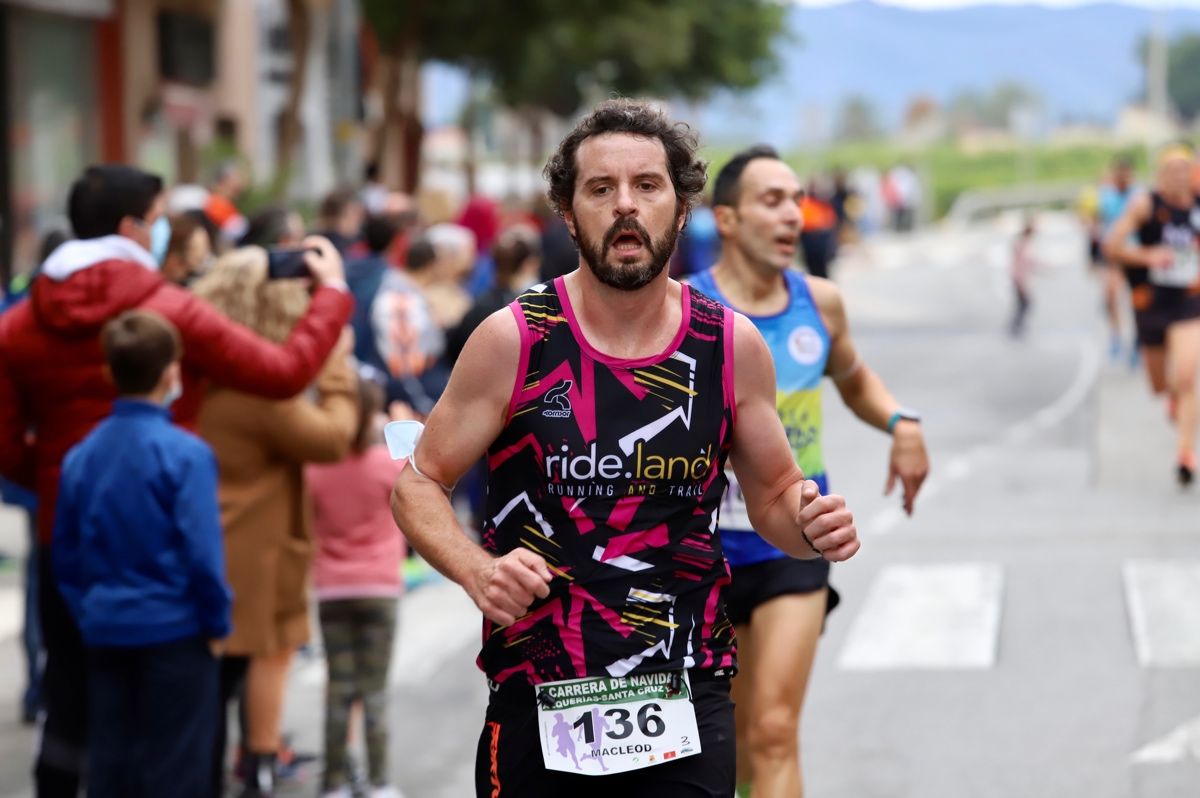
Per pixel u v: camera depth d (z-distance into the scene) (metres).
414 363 17.73
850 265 70.88
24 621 13.33
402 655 15.16
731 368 6.23
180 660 9.34
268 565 10.79
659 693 6.17
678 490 6.17
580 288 6.21
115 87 37.94
